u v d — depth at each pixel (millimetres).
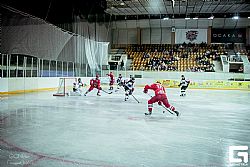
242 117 7676
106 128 5867
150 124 6414
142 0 23188
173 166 3508
